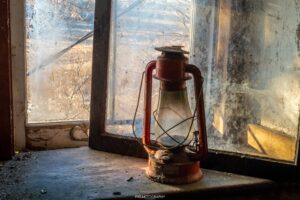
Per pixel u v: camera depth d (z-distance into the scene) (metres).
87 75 0.90
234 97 0.79
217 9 0.80
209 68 0.81
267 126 0.77
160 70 0.71
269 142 0.77
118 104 0.85
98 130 0.86
